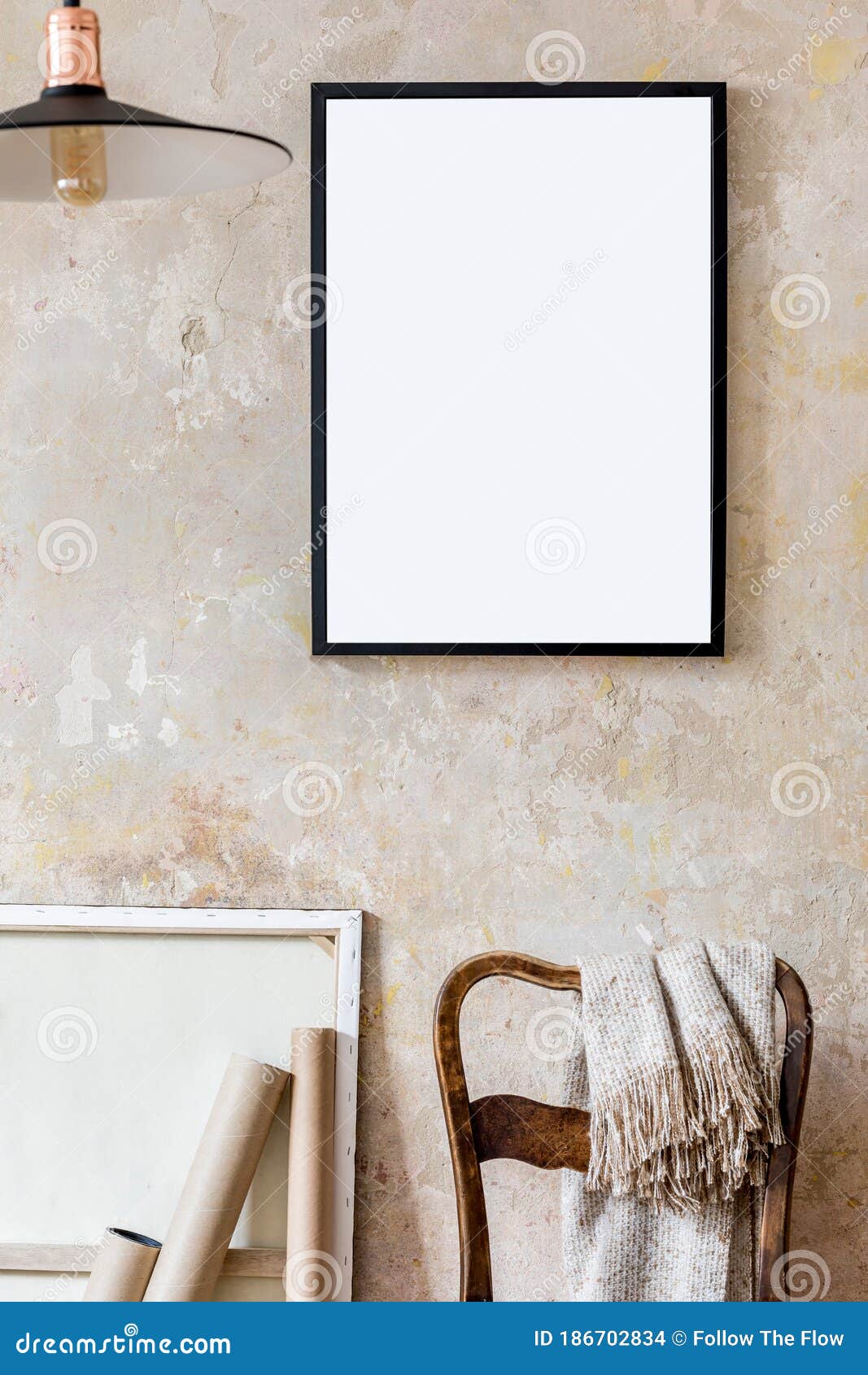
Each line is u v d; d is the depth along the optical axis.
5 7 1.67
